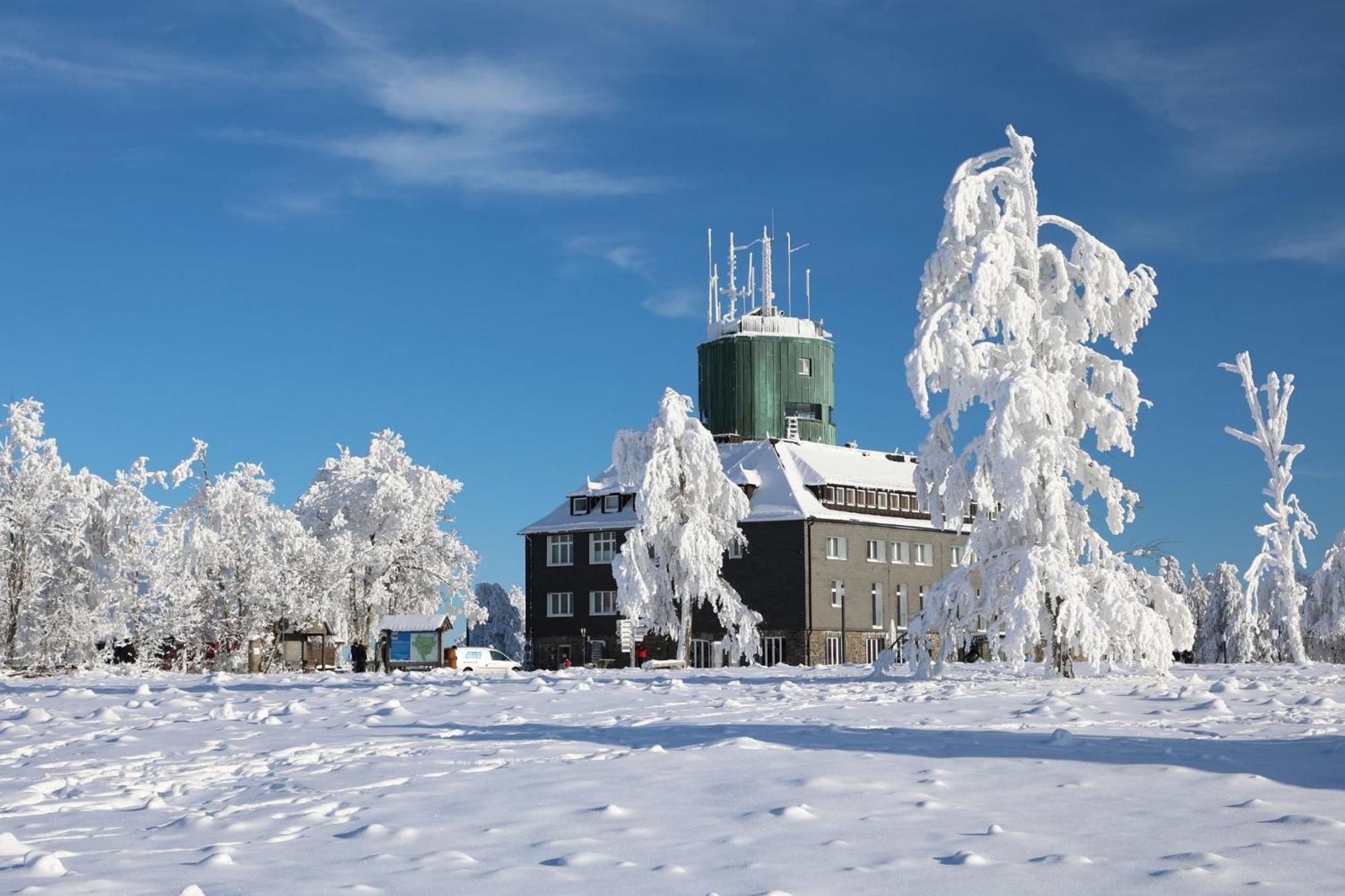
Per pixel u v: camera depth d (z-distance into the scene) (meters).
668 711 22.19
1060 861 8.66
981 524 32.94
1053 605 32.19
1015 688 28.06
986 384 32.22
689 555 59.12
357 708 23.92
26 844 10.58
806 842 9.61
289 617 75.12
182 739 18.91
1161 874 8.20
